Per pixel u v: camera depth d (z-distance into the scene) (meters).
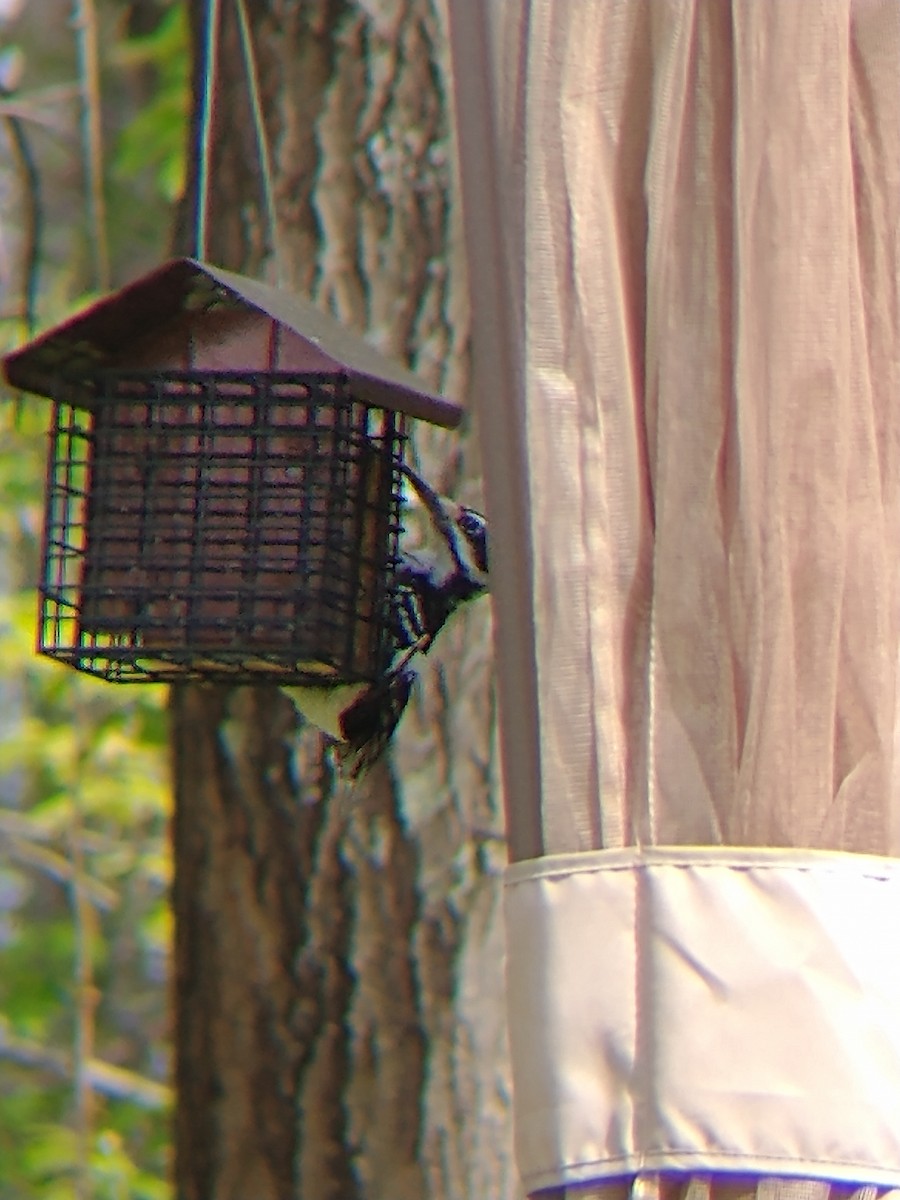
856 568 4.98
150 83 15.68
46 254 15.48
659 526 4.97
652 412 5.06
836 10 5.12
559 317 5.11
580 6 5.18
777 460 4.95
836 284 5.04
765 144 5.07
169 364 6.32
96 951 15.57
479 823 8.48
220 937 8.62
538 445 5.07
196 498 6.25
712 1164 4.63
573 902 4.83
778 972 4.69
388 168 8.83
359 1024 8.44
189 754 8.80
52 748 13.83
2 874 16.45
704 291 5.05
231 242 8.97
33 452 13.84
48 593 6.36
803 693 4.88
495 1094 8.36
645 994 4.75
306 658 6.11
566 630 4.98
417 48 8.87
